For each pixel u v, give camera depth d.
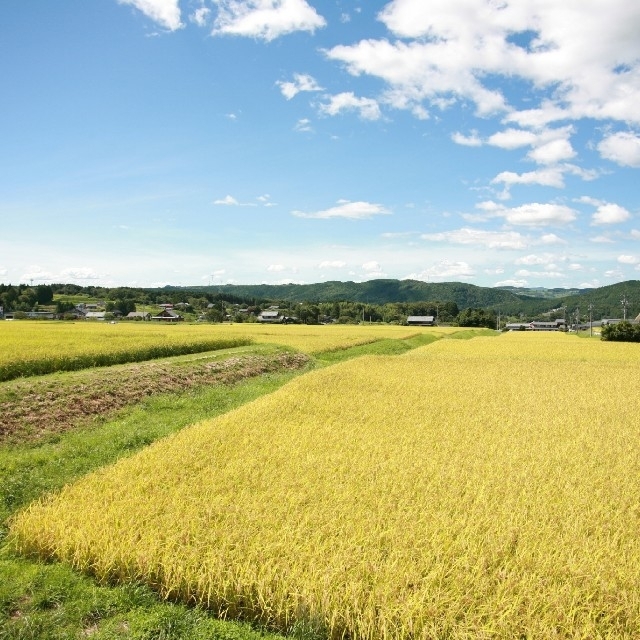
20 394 16.61
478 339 67.94
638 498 8.77
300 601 5.88
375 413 16.25
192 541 7.12
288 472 10.10
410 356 38.09
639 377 26.30
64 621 6.00
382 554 6.71
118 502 8.40
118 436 14.35
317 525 7.59
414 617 5.53
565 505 8.38
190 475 10.02
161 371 23.38
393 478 9.70
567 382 24.22
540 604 5.70
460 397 19.55
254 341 42.41
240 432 13.36
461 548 6.84
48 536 7.36
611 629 5.35
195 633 5.74
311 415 15.77
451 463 10.70
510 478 9.65
